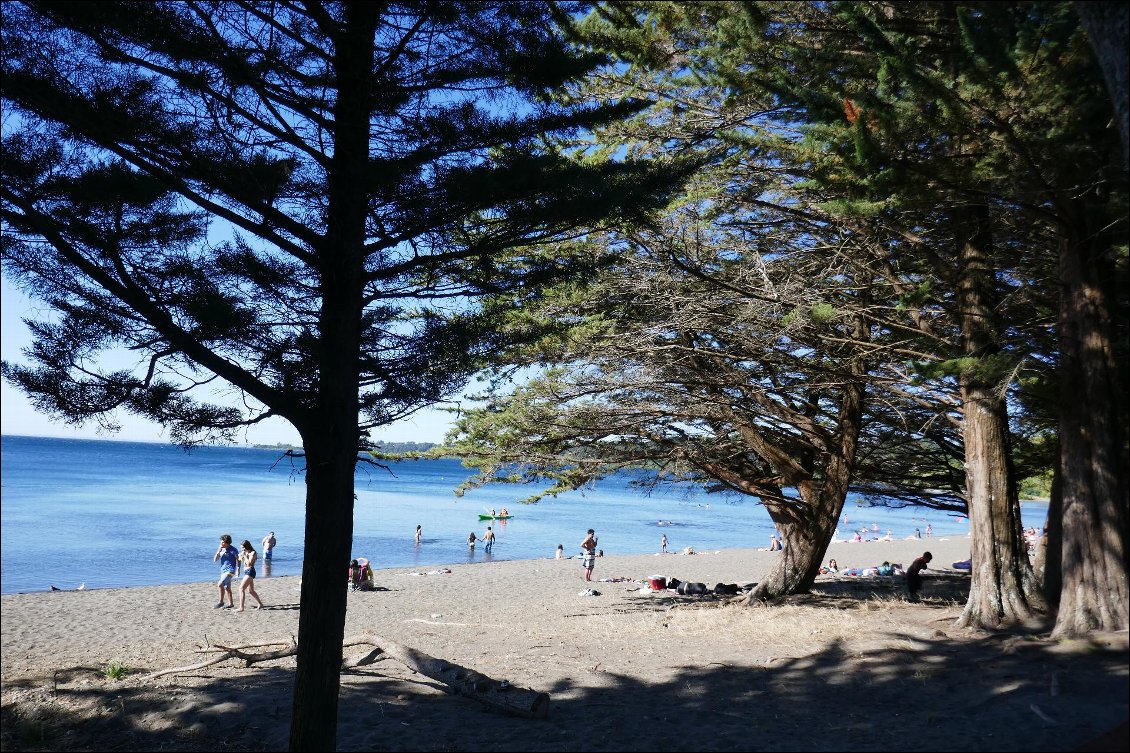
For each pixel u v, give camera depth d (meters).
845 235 12.08
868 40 7.91
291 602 23.11
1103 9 4.21
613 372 14.80
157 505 66.38
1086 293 8.45
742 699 8.34
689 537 58.81
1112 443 8.16
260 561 36.47
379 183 6.66
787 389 15.12
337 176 6.58
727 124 11.78
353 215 6.59
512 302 12.07
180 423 6.58
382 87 6.47
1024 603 9.62
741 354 13.97
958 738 6.01
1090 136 7.51
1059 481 9.70
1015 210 9.03
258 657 11.29
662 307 13.52
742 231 13.72
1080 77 6.86
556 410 15.12
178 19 5.66
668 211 11.81
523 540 52.62
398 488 120.31
